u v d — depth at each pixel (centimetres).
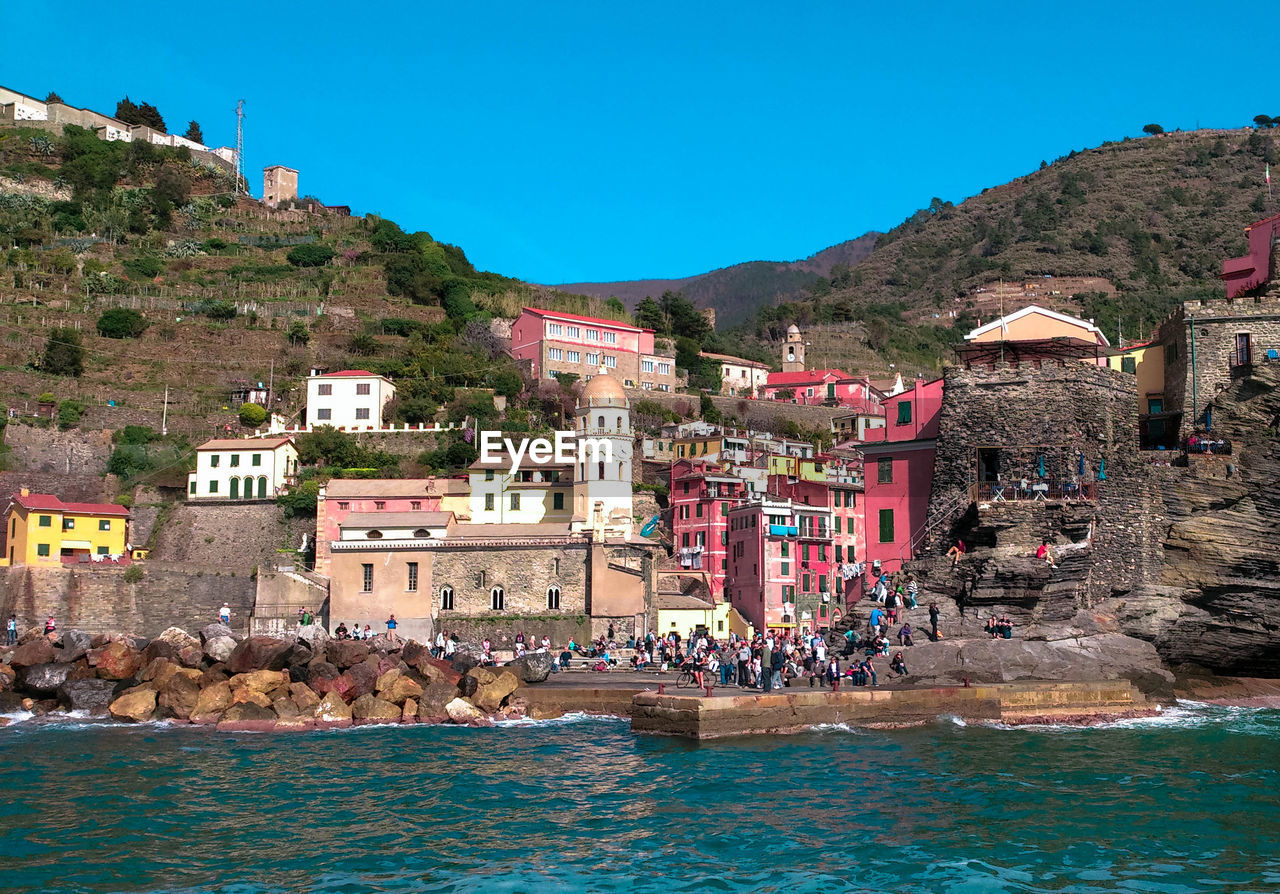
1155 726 5988
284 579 9538
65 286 15438
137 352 13875
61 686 6644
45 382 12650
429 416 12638
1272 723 6122
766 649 6203
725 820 3931
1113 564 7450
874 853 3550
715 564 10444
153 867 3388
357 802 4197
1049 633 7012
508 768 4822
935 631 7038
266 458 10950
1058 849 3597
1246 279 8831
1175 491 7756
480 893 3188
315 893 3180
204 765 4875
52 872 3325
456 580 9131
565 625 8838
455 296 16675
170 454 11862
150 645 7050
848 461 12975
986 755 5084
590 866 3428
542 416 13388
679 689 6238
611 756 5091
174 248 17712
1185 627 7388
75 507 10175
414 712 6278
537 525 9931
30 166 18875
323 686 6425
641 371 15875
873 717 5900
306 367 13988
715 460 11725
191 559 10619
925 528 7925
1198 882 3297
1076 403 7512
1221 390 8019
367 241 18838
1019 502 7312
